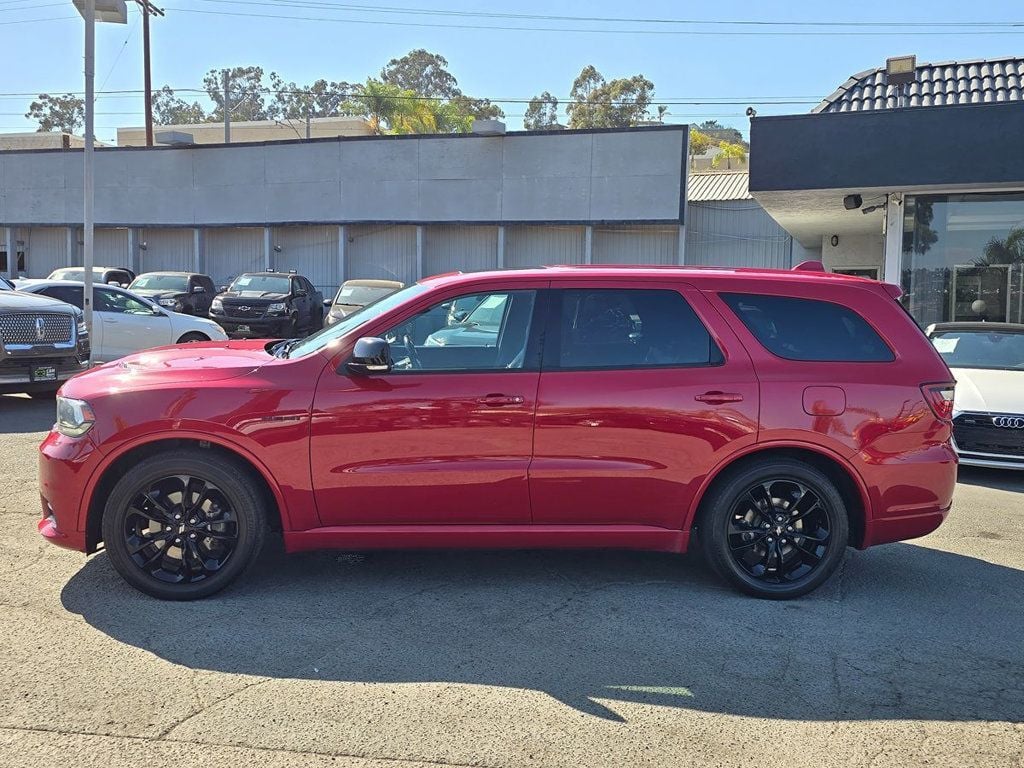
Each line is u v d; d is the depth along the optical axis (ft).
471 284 16.07
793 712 11.92
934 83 47.52
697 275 16.43
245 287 73.77
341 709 11.69
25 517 20.20
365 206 90.89
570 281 16.19
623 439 15.56
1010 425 26.99
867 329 16.43
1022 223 45.27
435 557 18.29
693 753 10.80
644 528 15.93
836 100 48.44
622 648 13.89
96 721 11.23
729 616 15.37
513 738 11.05
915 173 41.68
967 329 34.17
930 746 11.09
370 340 14.90
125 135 188.44
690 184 103.86
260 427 15.08
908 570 18.26
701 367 15.89
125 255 102.01
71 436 15.31
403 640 14.02
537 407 15.44
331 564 17.67
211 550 15.62
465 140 87.40
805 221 62.39
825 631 14.80
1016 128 39.91
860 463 15.96
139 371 15.80
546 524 15.83
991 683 12.94
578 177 84.69
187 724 11.21
